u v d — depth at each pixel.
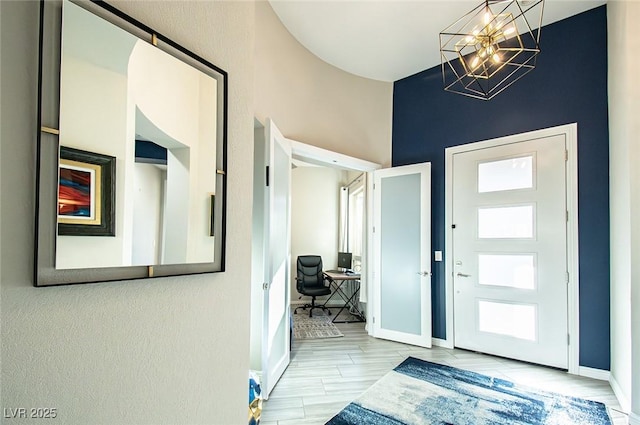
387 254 4.13
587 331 2.94
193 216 0.94
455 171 3.79
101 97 0.73
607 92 2.92
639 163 2.25
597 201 2.93
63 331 0.66
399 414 2.27
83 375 0.69
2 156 0.59
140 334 0.80
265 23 2.85
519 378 2.87
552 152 3.18
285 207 3.14
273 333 2.70
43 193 0.63
